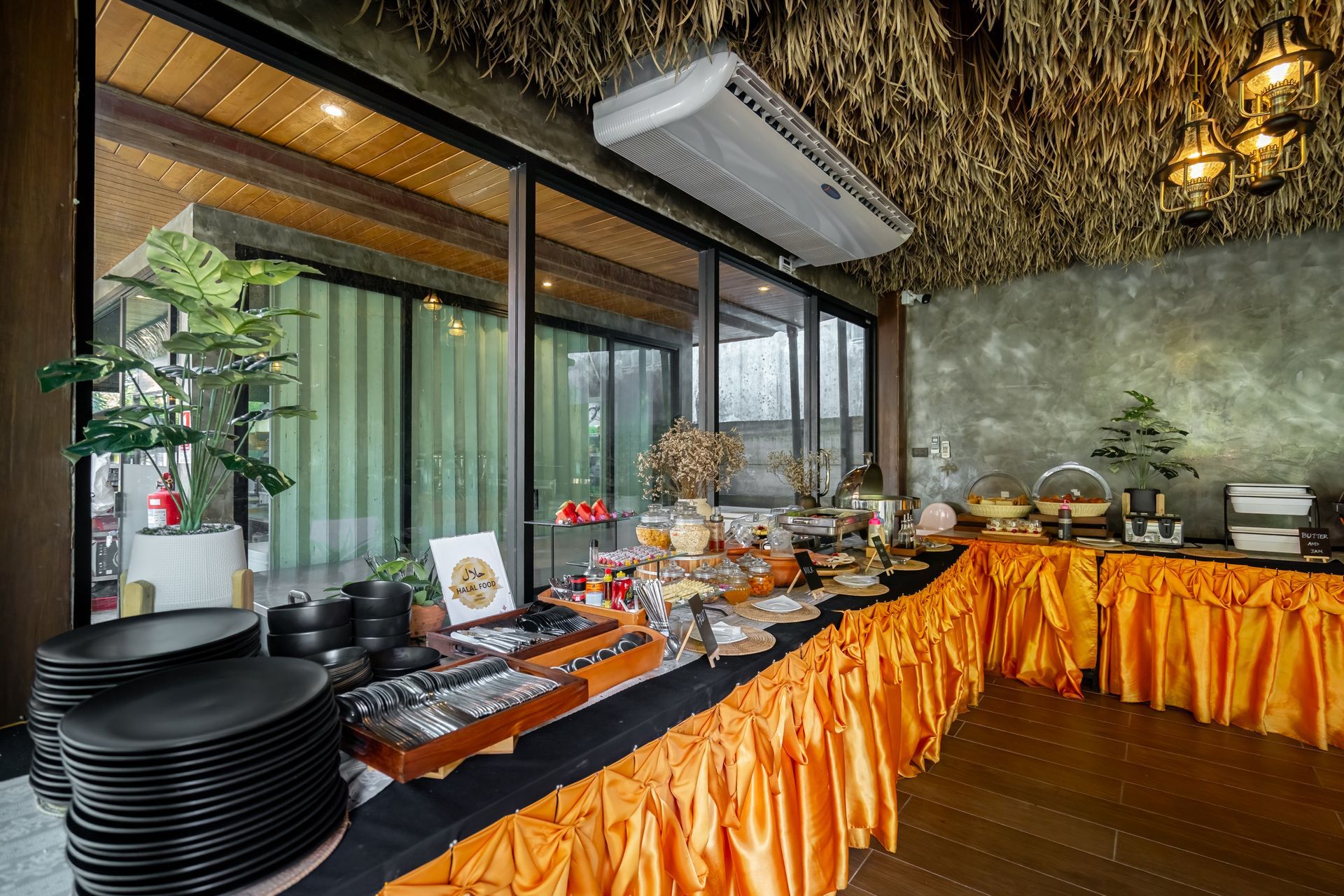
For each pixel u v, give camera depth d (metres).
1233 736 2.92
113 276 1.15
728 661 1.60
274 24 1.51
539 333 2.30
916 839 2.12
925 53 2.03
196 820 0.67
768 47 2.13
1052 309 4.52
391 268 2.33
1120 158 2.75
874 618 2.13
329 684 0.87
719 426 3.19
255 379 1.29
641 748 1.19
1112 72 2.14
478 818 0.88
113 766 0.65
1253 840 2.11
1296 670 2.90
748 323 3.54
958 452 4.89
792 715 1.57
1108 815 2.26
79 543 1.25
